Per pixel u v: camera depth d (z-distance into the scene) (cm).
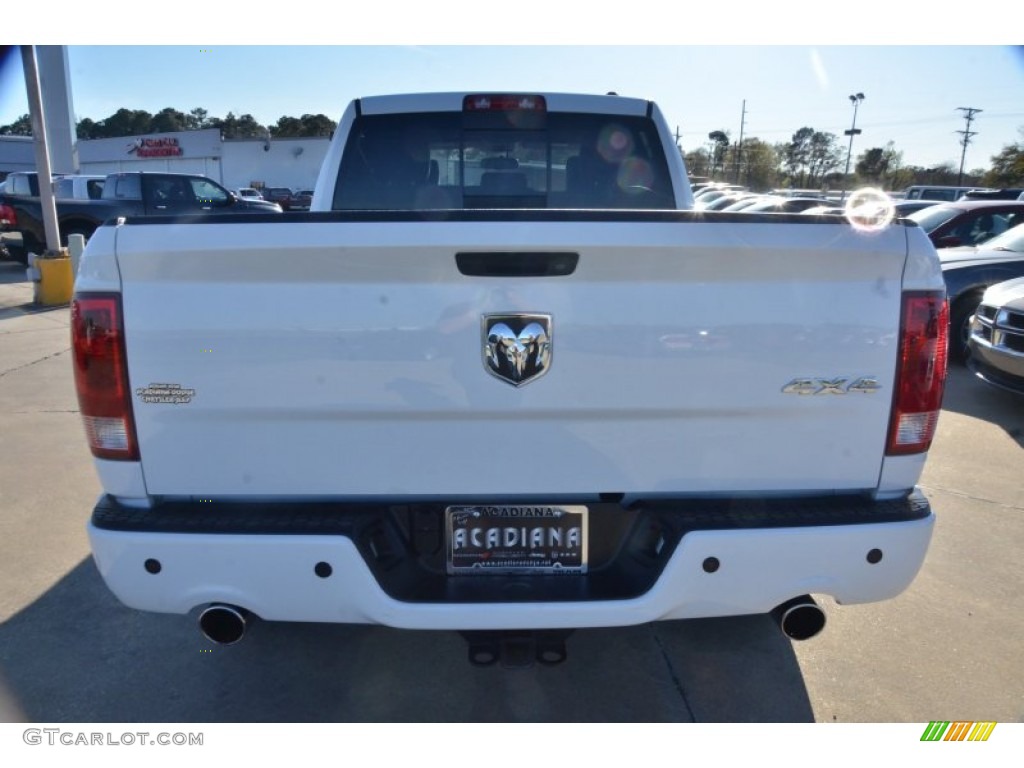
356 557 209
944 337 215
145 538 209
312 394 206
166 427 210
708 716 259
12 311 1060
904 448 218
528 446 213
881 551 216
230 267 199
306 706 264
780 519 215
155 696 270
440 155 375
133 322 204
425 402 207
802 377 210
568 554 226
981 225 935
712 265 202
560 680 278
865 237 204
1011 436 553
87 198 1653
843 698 268
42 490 446
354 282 200
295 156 4669
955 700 267
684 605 214
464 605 212
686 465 216
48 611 323
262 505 221
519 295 202
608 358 206
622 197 380
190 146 4841
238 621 219
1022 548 381
